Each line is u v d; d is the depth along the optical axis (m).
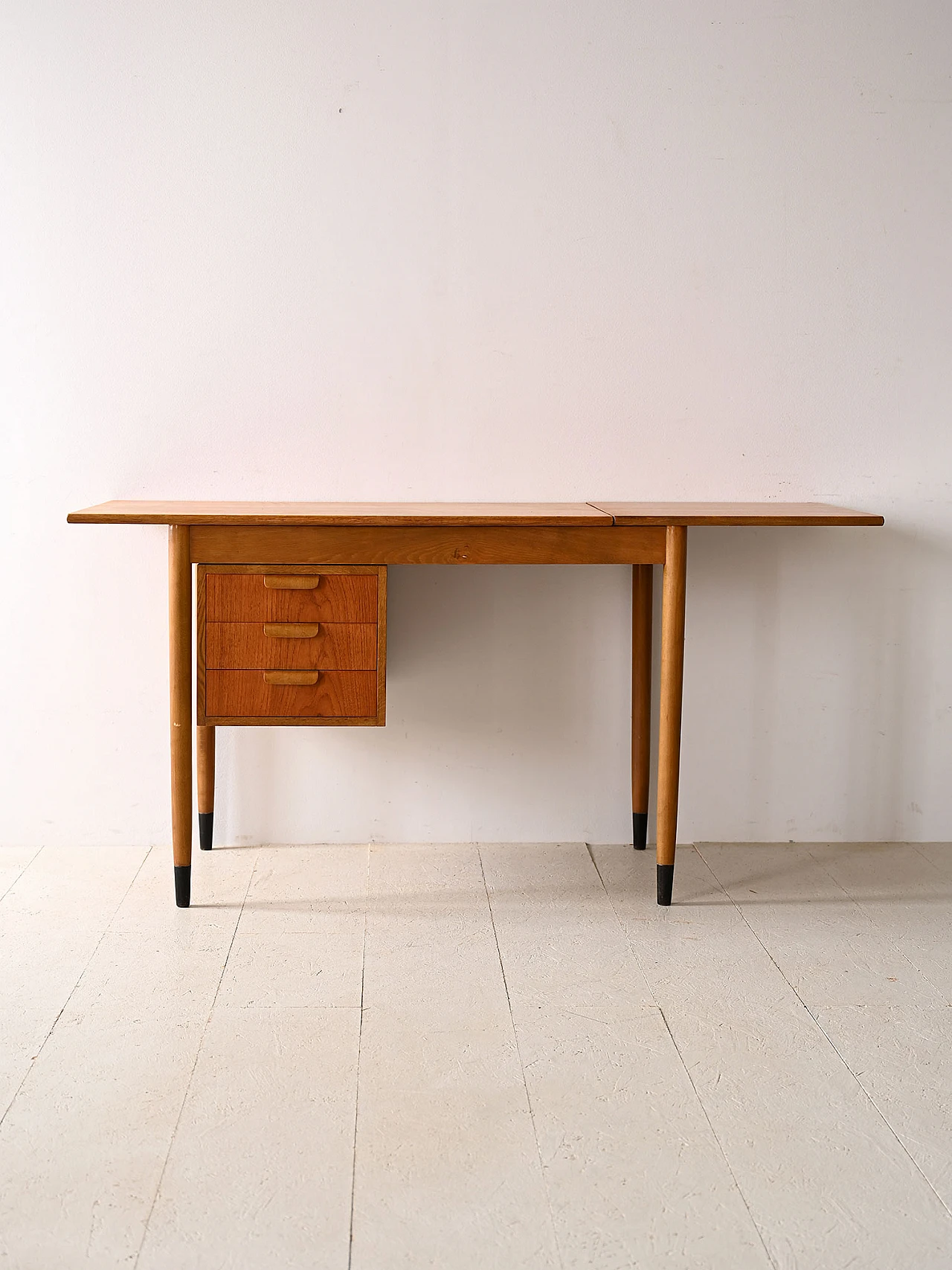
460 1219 1.59
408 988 2.23
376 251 2.80
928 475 2.95
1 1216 1.58
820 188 2.84
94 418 2.82
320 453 2.87
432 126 2.78
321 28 2.73
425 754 2.99
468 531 2.48
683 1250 1.54
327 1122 1.80
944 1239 1.57
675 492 2.92
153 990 2.21
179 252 2.78
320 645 2.50
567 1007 2.17
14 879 2.74
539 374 2.87
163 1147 1.73
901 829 3.06
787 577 2.98
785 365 2.89
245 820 2.98
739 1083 1.93
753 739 3.04
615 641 2.98
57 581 2.87
